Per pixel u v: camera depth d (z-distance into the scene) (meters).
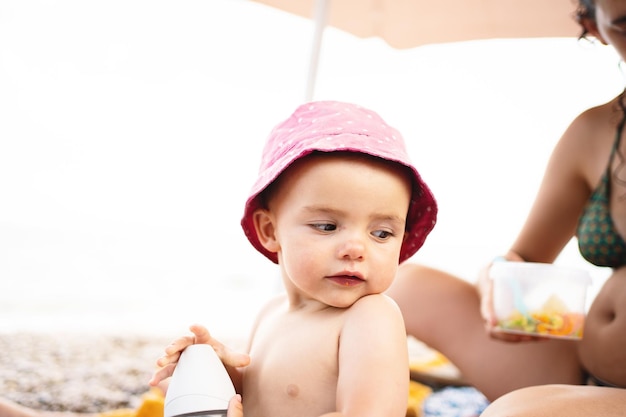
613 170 1.49
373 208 1.04
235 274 5.85
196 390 0.98
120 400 1.89
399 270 1.85
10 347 2.41
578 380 1.53
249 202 1.16
